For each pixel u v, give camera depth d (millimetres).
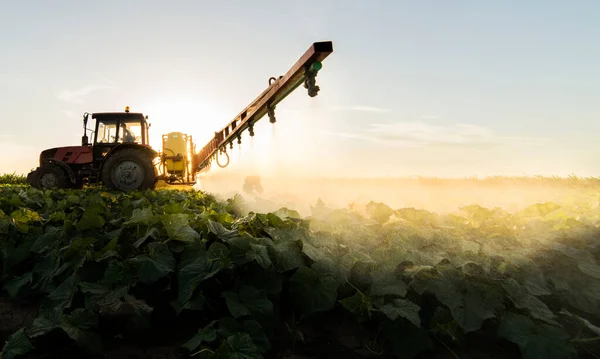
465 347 2035
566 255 2273
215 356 1617
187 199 4832
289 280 2230
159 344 1996
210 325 1868
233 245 2281
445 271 2115
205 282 2188
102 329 2076
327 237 2629
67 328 1836
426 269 2107
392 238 2541
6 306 2414
